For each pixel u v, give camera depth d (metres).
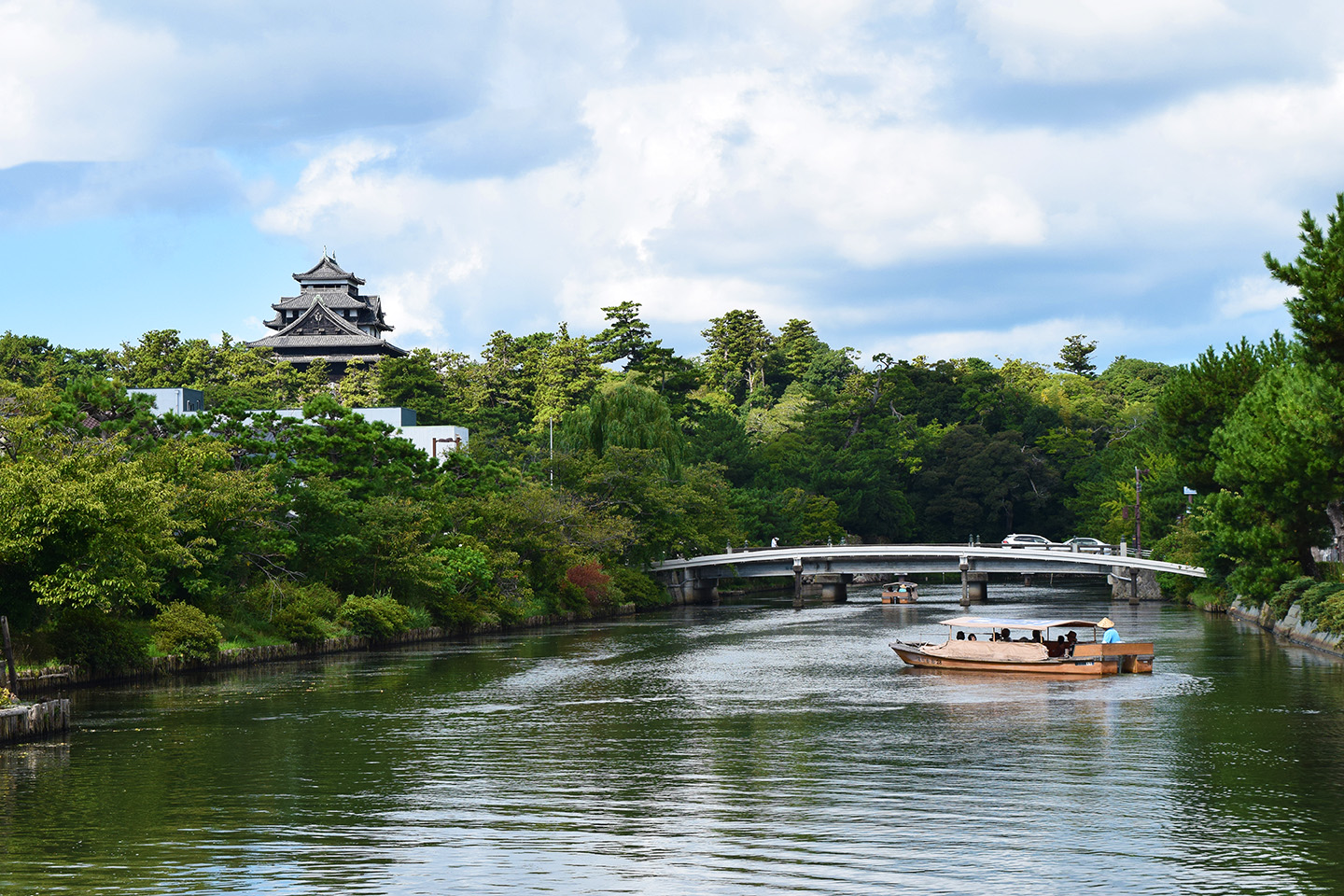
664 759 37.12
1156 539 132.62
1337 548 72.81
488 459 118.06
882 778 33.88
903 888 24.00
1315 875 24.61
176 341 175.62
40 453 57.19
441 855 26.44
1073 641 61.06
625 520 110.50
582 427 124.81
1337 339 53.91
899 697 51.06
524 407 192.50
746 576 132.75
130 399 70.19
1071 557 118.88
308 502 74.94
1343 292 52.38
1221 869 25.00
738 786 33.09
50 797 32.06
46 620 54.16
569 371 198.88
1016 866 25.28
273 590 71.00
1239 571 78.44
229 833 28.28
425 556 81.12
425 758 37.47
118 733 42.25
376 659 68.38
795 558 123.12
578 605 103.44
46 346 169.00
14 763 36.66
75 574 49.81
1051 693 51.47
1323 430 58.75
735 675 59.94
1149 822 28.66
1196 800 30.86
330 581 78.94
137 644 58.31
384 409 123.75
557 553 102.12
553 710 47.62
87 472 52.41
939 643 70.50
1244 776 33.69
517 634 87.19
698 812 30.08
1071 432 199.50
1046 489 185.12
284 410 154.00
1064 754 37.22
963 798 31.30
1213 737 39.81
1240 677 55.34
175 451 66.62
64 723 42.41
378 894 23.94
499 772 35.25
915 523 182.12
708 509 125.62
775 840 27.39
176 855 26.56
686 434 180.25
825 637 83.00
